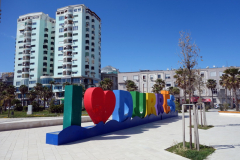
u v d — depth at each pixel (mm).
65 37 65000
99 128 11219
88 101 10742
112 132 12281
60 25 67125
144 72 61406
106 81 50562
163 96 22703
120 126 13406
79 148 7879
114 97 12711
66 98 9758
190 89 13430
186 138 10297
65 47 64625
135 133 11938
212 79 52656
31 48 71875
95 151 7414
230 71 37812
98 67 69875
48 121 15203
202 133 11836
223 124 16422
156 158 6555
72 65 63625
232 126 15000
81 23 64312
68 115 9531
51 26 75062
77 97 9883
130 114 14938
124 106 14445
